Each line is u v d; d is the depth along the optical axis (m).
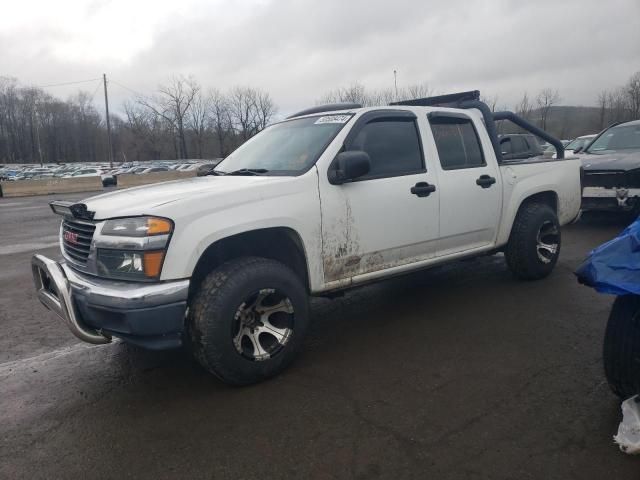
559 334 3.96
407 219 4.12
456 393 3.13
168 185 3.79
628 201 7.52
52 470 2.54
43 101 89.69
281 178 3.54
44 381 3.57
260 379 3.36
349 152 3.62
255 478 2.42
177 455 2.63
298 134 4.19
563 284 5.25
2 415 3.11
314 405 3.06
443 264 4.63
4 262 7.93
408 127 4.34
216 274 3.19
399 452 2.57
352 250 3.82
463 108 5.32
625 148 8.60
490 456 2.50
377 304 4.96
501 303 4.75
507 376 3.32
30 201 21.84
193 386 3.37
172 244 2.97
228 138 61.94
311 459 2.54
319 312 4.83
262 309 3.35
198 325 3.08
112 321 2.98
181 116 62.94
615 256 2.57
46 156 90.69
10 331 4.65
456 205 4.48
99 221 3.17
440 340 3.97
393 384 3.28
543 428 2.71
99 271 3.12
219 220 3.15
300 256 3.66
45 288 3.64
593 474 2.35
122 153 79.62
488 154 4.89
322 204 3.62
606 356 2.75
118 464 2.58
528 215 5.16
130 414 3.05
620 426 2.58
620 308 2.73
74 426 2.95
